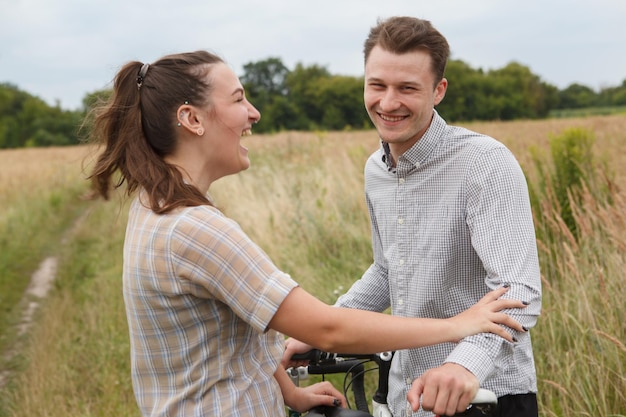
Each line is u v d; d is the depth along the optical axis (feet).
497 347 5.61
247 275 5.22
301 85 223.10
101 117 5.84
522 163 21.50
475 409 5.61
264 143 72.90
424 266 6.82
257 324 5.23
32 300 27.96
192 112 5.60
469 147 6.55
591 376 11.16
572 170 19.95
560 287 14.60
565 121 88.48
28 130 256.32
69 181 70.23
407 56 6.43
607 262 13.73
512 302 5.71
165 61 5.73
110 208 52.29
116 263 31.24
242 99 5.87
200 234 5.22
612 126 64.49
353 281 18.48
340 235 22.72
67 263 33.83
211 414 5.40
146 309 5.42
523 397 6.61
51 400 15.58
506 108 203.10
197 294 5.27
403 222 6.97
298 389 6.89
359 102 215.31
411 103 6.48
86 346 19.53
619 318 12.04
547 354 12.15
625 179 20.48
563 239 16.52
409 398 5.31
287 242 23.41
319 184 30.19
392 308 7.36
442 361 6.85
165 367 5.52
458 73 200.64
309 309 5.21
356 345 5.30
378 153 7.49
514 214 6.28
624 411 10.76
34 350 20.11
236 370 5.53
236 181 36.11
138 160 5.59
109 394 15.56
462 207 6.57
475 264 6.73
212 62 5.75
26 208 49.08
